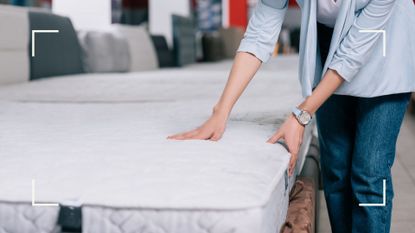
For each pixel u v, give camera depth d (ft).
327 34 4.75
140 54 16.24
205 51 22.40
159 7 21.43
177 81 11.47
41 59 11.38
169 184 3.15
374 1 4.01
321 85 4.20
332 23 4.57
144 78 12.15
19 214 3.08
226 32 24.66
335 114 5.03
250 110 6.30
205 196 2.98
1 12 10.02
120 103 7.40
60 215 3.05
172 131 4.77
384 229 4.83
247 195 3.00
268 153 3.92
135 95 8.65
